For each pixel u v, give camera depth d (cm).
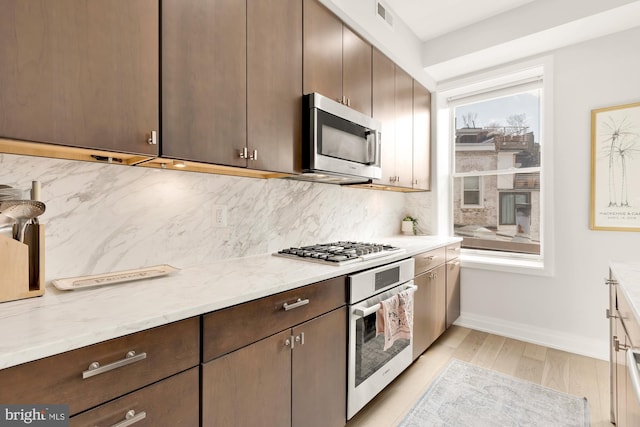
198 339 96
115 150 101
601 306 244
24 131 84
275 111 156
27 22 85
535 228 294
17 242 95
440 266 261
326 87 187
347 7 199
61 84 90
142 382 83
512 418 173
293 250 193
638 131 228
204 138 126
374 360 177
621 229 234
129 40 104
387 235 319
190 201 158
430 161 322
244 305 109
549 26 232
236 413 106
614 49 237
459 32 275
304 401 133
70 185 121
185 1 120
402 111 269
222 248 172
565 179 257
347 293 158
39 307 90
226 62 134
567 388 201
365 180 227
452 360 239
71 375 70
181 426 91
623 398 127
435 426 167
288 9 164
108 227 131
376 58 234
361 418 174
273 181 201
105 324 77
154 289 112
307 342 134
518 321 281
